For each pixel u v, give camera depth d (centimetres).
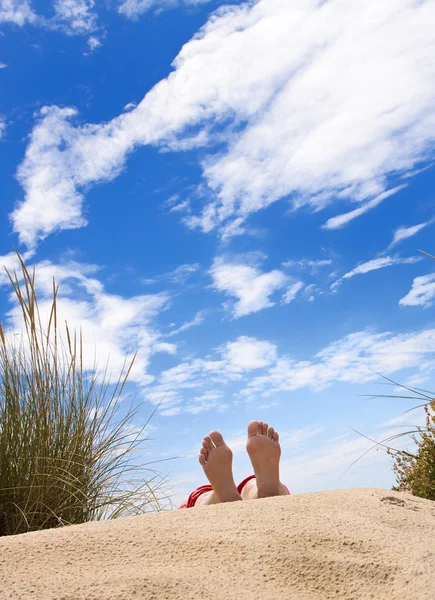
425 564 119
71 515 271
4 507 256
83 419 299
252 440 248
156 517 158
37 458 266
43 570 122
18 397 276
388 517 150
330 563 124
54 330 299
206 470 246
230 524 147
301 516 150
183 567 123
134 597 108
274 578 120
